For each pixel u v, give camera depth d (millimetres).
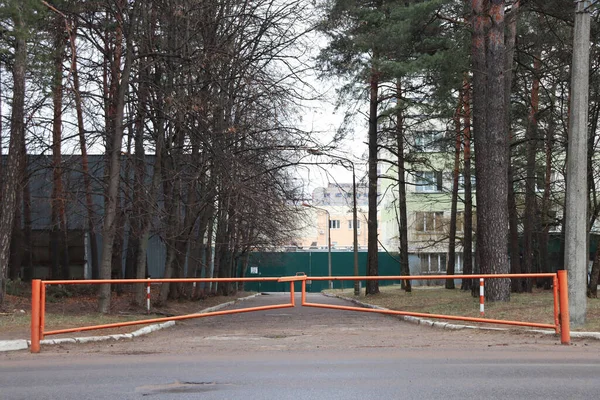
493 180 20281
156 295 29266
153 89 21672
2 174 22906
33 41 17750
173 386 7508
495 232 20297
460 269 61625
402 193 37156
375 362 9422
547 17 24047
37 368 9211
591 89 23984
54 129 23031
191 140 23188
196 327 18438
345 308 12242
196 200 26234
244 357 10320
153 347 12297
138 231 23188
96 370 8898
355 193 40781
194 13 21641
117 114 19984
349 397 6754
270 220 27125
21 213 31875
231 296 44375
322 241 103250
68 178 23703
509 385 7348
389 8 25969
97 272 29734
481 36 21172
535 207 34938
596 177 30078
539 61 26297
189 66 20656
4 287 19078
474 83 22109
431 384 7453
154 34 21422
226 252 43094
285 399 6684
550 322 14664
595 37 22938
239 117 22781
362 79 27000
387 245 72000
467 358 9789
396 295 34625
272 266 67312
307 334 15242
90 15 21125
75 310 20547
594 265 24969
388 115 30703
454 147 33594
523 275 12008
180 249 29031
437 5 21812
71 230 31891
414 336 14031
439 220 55250
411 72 22547
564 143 26312
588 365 8891
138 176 23312
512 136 30922
